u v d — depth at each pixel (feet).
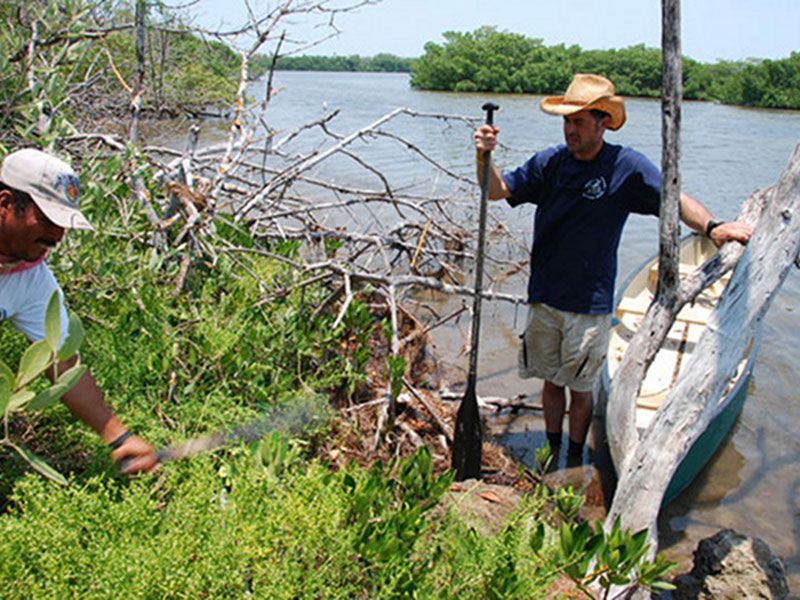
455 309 22.25
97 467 8.91
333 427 12.97
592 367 13.89
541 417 16.52
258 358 12.77
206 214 14.46
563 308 13.57
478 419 13.38
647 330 12.12
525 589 7.85
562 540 8.35
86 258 11.46
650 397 15.48
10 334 9.69
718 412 13.38
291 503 7.58
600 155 12.85
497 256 26.55
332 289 16.97
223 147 18.97
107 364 10.58
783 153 53.88
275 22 16.48
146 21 16.33
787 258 11.10
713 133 67.31
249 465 8.89
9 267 7.48
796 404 17.81
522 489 13.73
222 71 23.97
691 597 10.90
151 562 6.65
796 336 21.74
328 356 14.64
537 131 58.65
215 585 6.70
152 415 10.39
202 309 12.47
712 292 20.53
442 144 49.83
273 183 17.71
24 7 13.60
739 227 11.73
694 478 14.79
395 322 14.65
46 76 12.30
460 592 7.96
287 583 6.93
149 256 13.29
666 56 10.81
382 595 7.38
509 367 18.74
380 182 35.88
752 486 14.60
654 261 21.06
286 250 16.57
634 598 10.11
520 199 13.88
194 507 7.60
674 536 13.05
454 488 12.21
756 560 10.67
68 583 6.70
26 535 6.78
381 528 8.18
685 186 40.93
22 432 9.18
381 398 14.03
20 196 7.11
